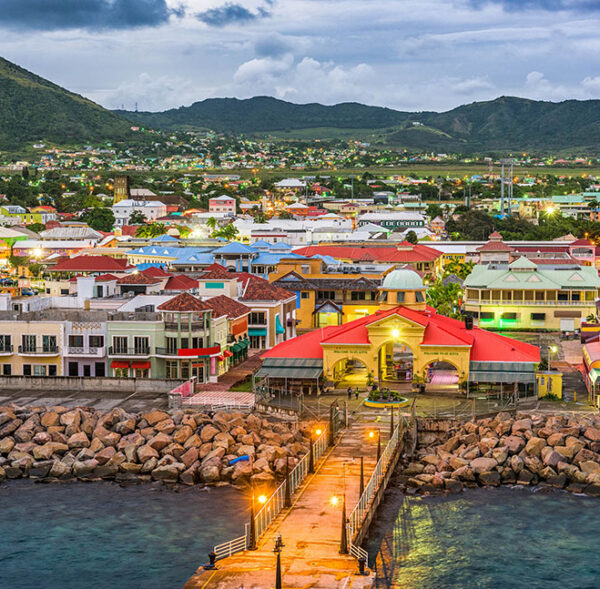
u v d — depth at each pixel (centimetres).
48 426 10312
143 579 7056
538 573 7194
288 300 15162
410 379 11925
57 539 7844
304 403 10838
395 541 7706
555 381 11331
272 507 7338
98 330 12231
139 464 9469
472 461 9212
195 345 12081
